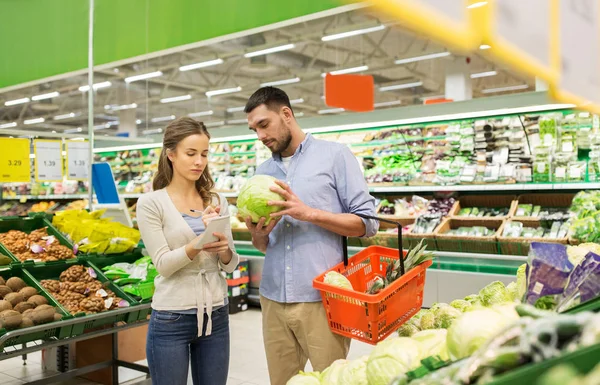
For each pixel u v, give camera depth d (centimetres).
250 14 505
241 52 1220
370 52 1361
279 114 215
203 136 228
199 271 231
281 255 219
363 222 210
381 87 1788
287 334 224
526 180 491
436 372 83
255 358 445
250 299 616
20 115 1925
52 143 466
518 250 455
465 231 508
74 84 1349
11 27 568
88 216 411
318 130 622
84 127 2244
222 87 1709
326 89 710
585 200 443
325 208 218
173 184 235
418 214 558
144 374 421
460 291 457
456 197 561
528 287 125
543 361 67
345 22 981
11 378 409
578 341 68
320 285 180
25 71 600
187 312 226
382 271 213
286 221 218
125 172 871
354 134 619
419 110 525
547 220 471
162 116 2236
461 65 1102
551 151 480
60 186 952
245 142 737
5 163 432
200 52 1244
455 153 544
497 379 68
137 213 227
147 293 342
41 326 285
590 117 467
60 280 345
